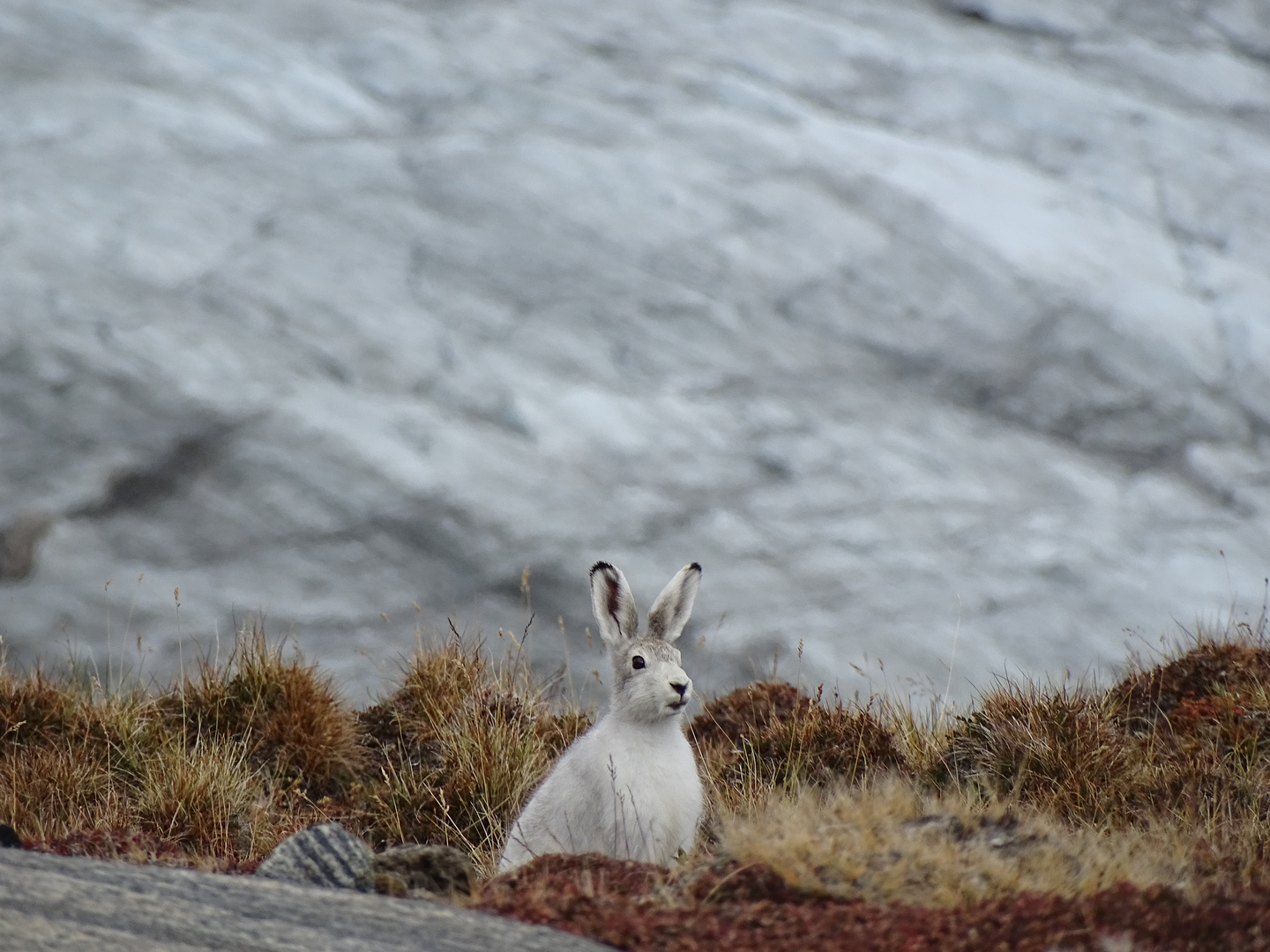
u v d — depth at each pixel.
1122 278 112.88
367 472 88.31
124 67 126.00
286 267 106.50
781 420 97.94
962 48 147.38
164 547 81.69
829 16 153.38
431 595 79.31
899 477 92.88
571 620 77.50
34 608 73.69
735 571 82.38
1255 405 103.00
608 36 147.00
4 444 88.00
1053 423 102.12
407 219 113.12
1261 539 87.94
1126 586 81.06
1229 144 134.88
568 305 107.50
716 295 109.00
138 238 106.75
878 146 129.25
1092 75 145.62
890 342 109.44
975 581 81.75
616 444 95.00
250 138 119.69
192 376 95.25
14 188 108.94
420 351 101.25
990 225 117.62
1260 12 157.62
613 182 118.75
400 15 145.38
